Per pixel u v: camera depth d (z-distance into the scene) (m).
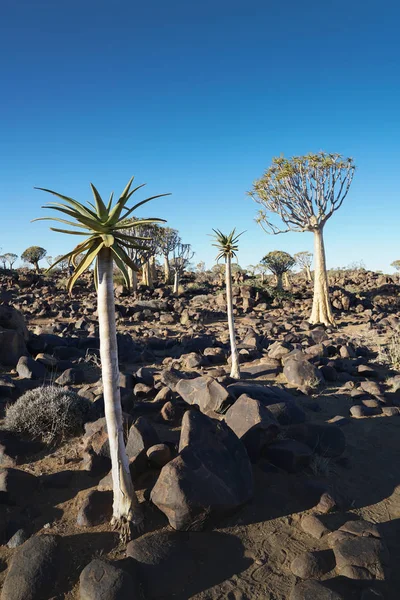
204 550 4.02
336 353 13.73
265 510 4.70
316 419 7.62
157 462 5.09
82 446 5.79
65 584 3.60
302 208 23.16
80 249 3.42
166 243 42.00
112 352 3.78
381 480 5.51
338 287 40.75
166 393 7.95
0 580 3.64
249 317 26.33
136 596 3.43
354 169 22.27
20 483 4.75
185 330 21.19
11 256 63.31
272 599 3.50
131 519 4.15
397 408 7.99
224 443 5.14
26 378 9.62
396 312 31.38
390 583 3.67
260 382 10.03
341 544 4.01
